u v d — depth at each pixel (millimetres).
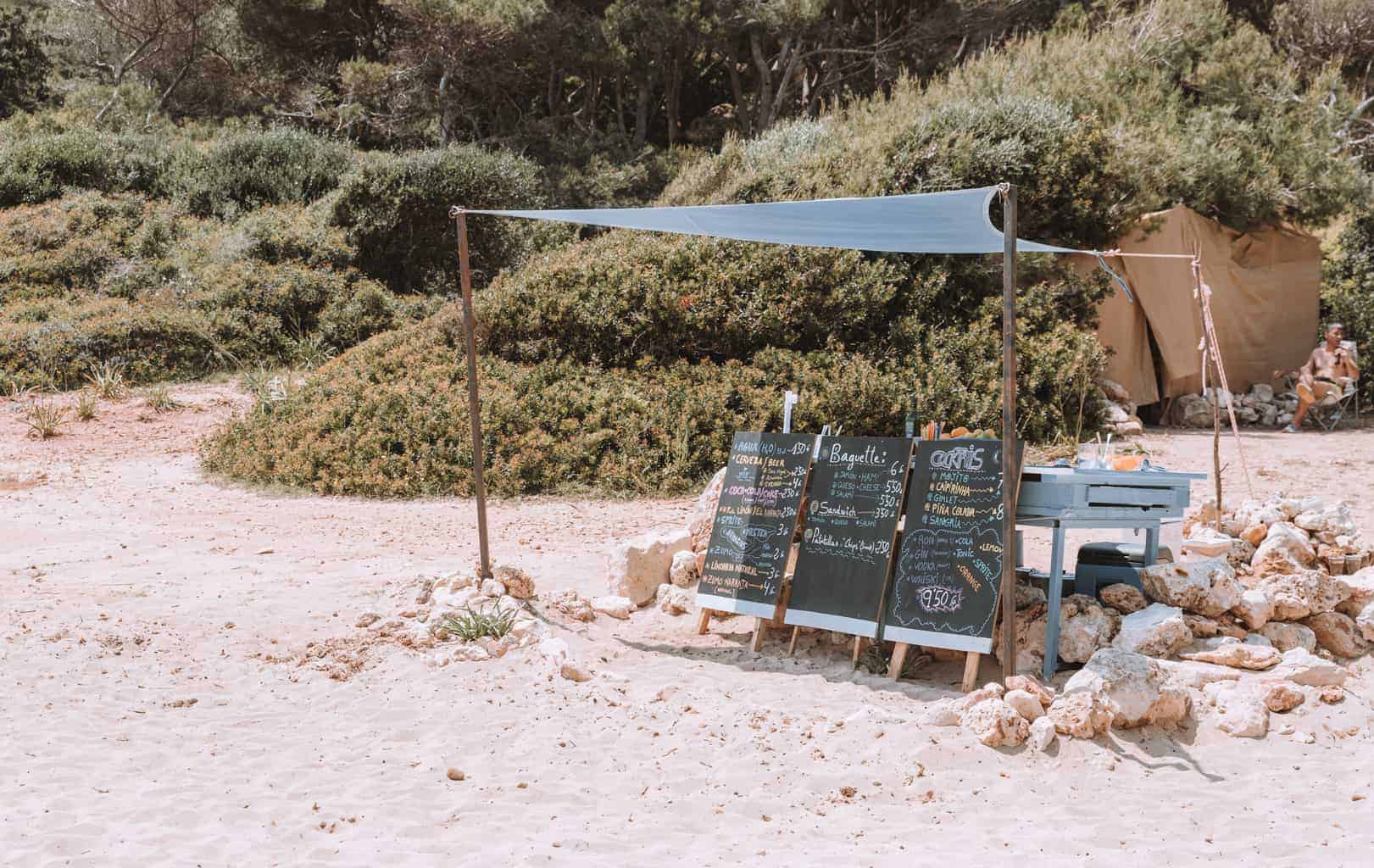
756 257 14562
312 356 19578
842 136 18234
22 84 39156
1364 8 25484
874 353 14156
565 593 7055
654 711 5332
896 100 18672
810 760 4746
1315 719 4992
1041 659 5621
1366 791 4348
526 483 11844
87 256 21641
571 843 3992
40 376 17828
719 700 5438
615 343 14477
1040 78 18344
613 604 7035
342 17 36344
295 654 6273
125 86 35844
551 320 14539
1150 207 15758
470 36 30734
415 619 6703
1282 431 15789
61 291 21125
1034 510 5602
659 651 6414
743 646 6461
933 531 5797
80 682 5773
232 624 6742
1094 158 15180
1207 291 7902
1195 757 4719
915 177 15219
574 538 9508
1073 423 14242
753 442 6762
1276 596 5812
